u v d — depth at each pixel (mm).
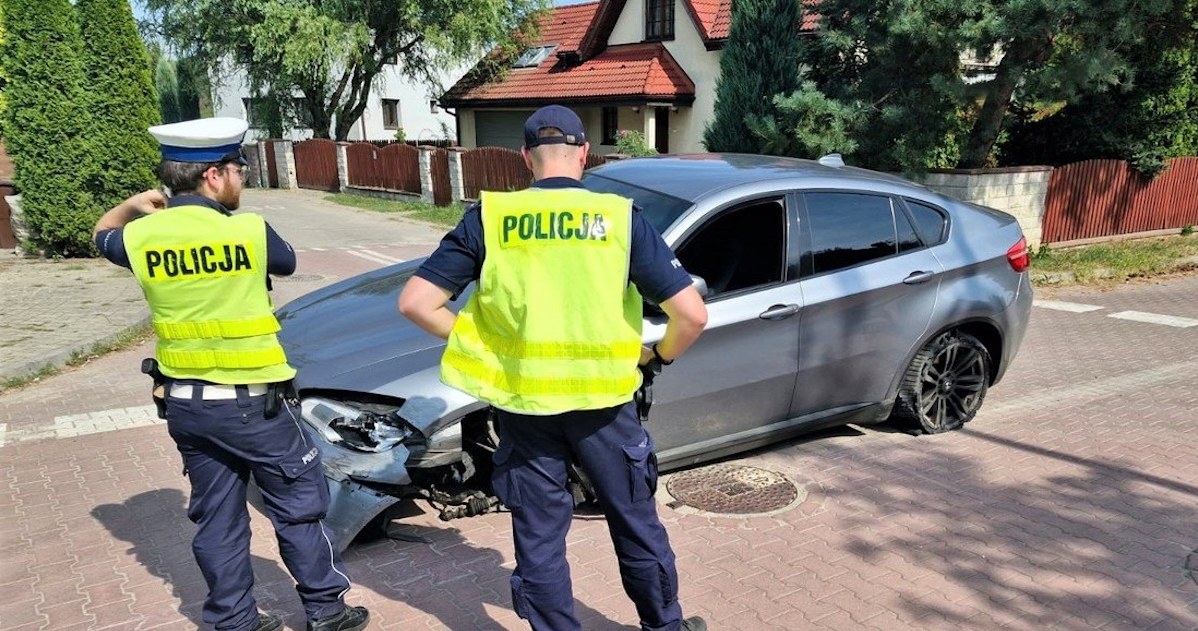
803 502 4168
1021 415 5492
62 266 10672
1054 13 9297
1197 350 7211
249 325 2613
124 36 10773
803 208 4387
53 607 3213
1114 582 3467
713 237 4133
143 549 3670
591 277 2346
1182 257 11672
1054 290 10125
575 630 2637
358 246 13477
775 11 12492
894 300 4613
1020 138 13898
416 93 35531
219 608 2811
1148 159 12695
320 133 27219
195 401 2596
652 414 3959
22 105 10523
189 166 2617
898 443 4965
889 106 10766
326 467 3510
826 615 3213
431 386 3525
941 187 11039
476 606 3250
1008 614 3232
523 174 16969
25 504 4098
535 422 2455
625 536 2607
